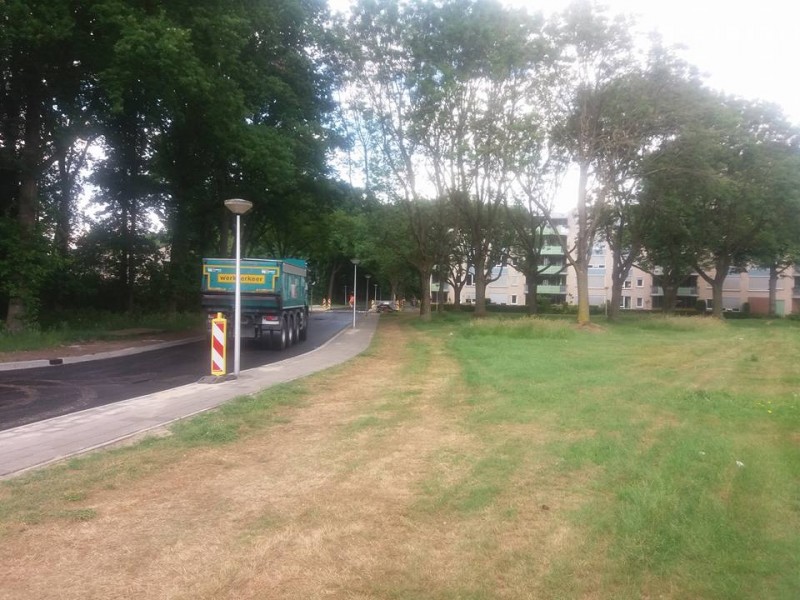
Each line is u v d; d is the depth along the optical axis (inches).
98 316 1205.7
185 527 196.9
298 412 383.9
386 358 722.8
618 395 435.5
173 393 455.8
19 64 836.6
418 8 1261.1
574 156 1318.9
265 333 906.1
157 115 1038.4
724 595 156.4
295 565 170.9
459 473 251.4
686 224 1793.8
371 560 173.8
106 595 154.9
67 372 605.6
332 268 3267.7
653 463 261.6
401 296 3476.9
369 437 315.0
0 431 329.1
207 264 853.2
